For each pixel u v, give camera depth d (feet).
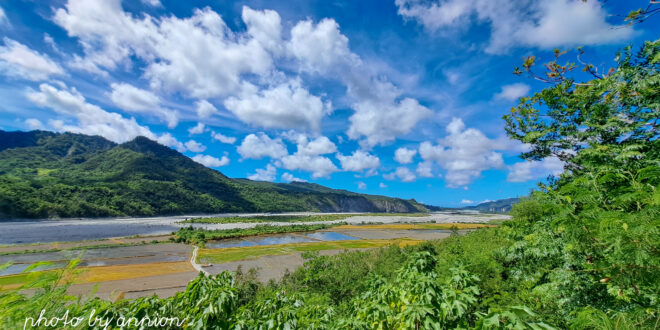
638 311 7.52
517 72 16.11
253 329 9.30
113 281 97.14
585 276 10.85
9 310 5.07
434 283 9.35
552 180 16.46
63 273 5.76
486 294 19.81
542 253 14.51
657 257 6.51
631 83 12.28
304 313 11.88
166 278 104.12
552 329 4.97
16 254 136.56
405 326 8.38
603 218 7.52
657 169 7.12
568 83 14.80
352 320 10.36
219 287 9.57
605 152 11.41
